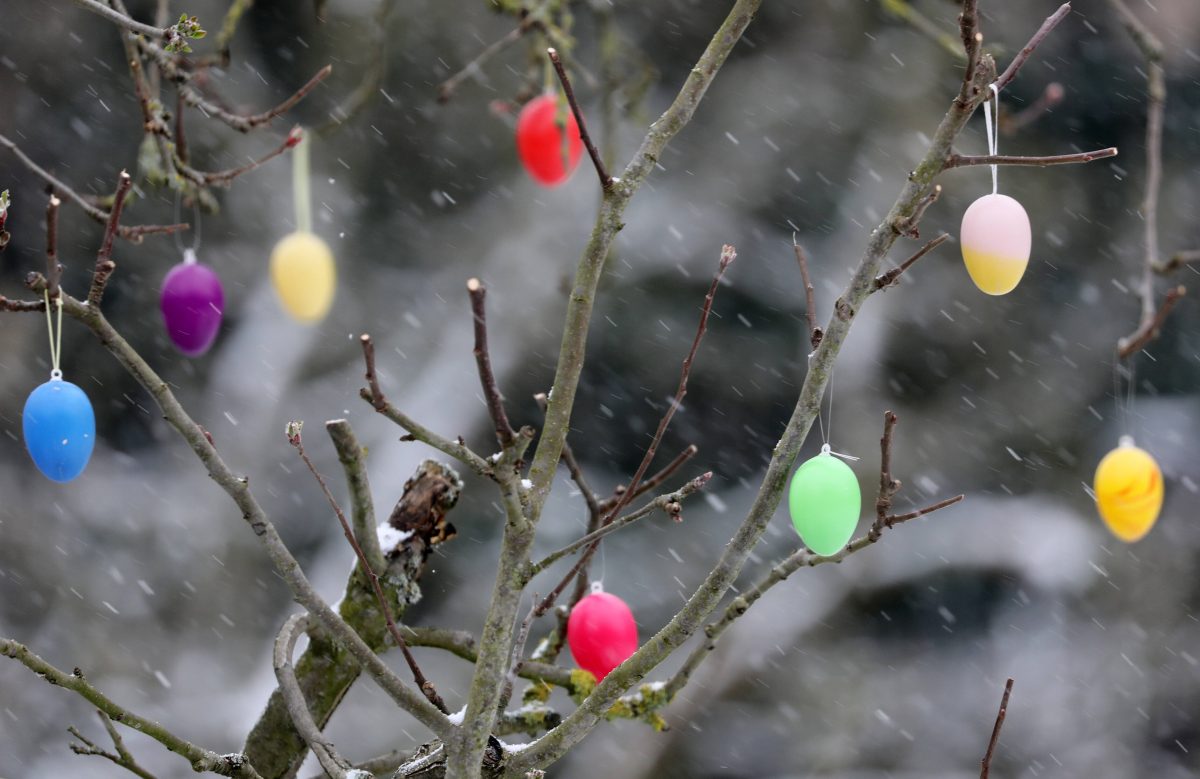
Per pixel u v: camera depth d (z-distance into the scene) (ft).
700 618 6.71
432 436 5.93
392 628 7.04
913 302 35.19
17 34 34.58
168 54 11.43
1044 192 35.58
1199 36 34.83
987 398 35.35
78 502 35.37
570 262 36.73
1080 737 32.35
